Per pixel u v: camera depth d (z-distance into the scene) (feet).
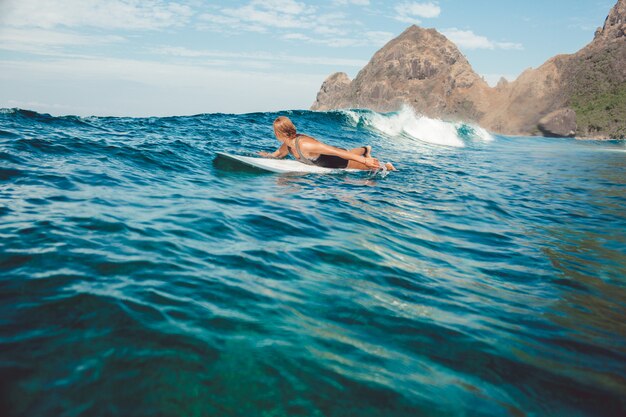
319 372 4.83
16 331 4.90
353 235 11.33
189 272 7.39
